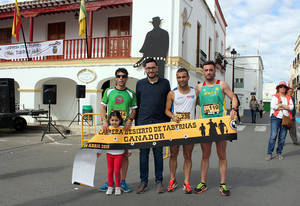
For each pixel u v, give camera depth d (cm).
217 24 1998
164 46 1052
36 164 530
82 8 1116
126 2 1148
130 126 371
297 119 1944
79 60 1180
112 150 365
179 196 358
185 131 366
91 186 366
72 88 1451
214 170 490
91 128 1073
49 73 1230
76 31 1409
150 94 374
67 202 335
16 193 367
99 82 1159
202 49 1543
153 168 504
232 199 347
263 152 671
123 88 380
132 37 1109
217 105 363
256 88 3462
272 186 401
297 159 589
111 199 346
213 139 357
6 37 1570
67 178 439
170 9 1055
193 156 620
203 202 337
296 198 351
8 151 657
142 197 354
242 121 1736
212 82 368
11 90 949
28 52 1275
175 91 372
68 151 661
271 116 593
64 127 1089
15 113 941
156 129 371
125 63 1111
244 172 480
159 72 1045
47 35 1476
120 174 388
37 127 1085
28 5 1290
